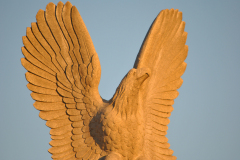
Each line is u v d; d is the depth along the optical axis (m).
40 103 12.97
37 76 12.94
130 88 11.89
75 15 12.58
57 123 13.02
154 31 13.65
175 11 14.15
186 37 14.37
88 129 12.85
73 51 12.84
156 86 14.05
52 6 12.79
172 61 14.29
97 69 12.72
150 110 13.91
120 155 12.40
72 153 12.98
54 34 12.84
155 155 13.77
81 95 12.94
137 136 12.25
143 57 13.29
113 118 12.05
